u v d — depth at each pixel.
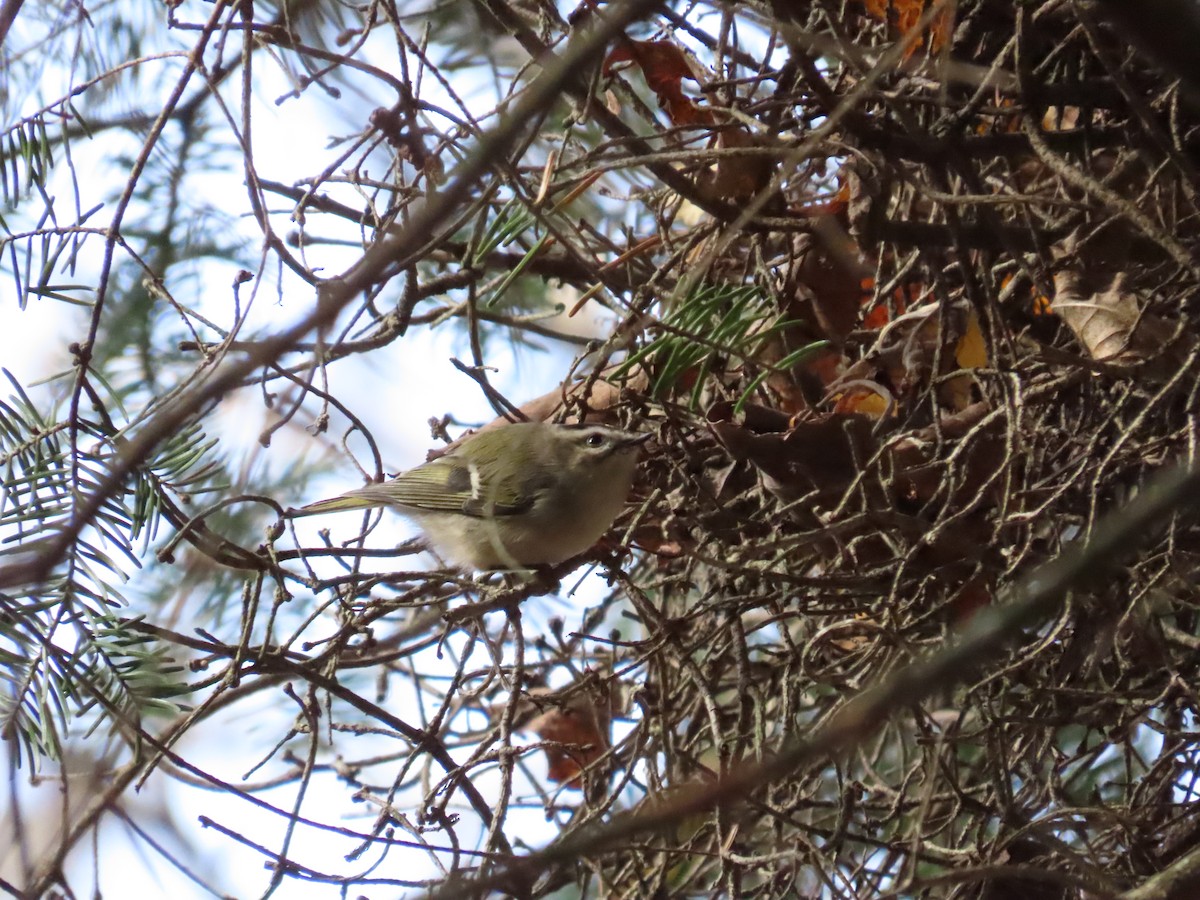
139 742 3.57
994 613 2.12
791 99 4.08
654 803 4.21
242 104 3.71
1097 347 3.78
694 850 4.14
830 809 5.09
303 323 2.00
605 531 4.72
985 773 4.73
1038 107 3.67
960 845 4.47
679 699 4.81
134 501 3.57
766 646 5.11
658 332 4.48
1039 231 3.88
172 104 3.60
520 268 4.27
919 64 3.81
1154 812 4.30
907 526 3.79
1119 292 3.82
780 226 4.09
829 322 4.43
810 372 4.50
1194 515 3.52
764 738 4.10
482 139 2.03
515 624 4.26
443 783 4.02
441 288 4.61
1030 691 4.25
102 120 4.64
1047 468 4.17
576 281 5.11
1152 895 3.16
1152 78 3.75
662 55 4.29
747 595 4.29
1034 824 3.88
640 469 4.86
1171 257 3.78
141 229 4.79
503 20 3.88
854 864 4.37
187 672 4.70
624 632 5.79
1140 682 4.30
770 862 4.30
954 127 3.71
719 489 4.39
